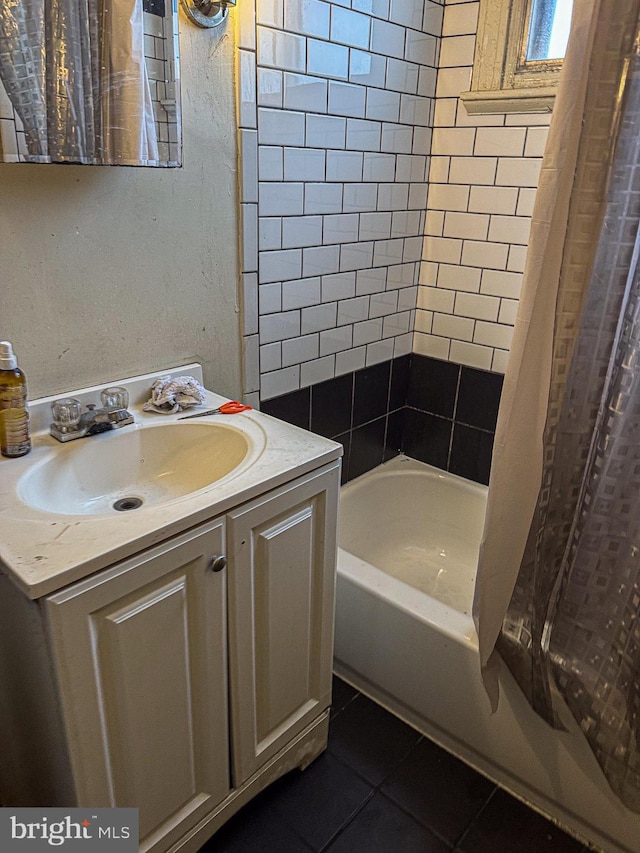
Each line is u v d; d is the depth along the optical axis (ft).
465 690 4.83
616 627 4.19
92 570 2.83
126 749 3.33
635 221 3.60
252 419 4.42
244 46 4.49
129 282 4.33
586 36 3.27
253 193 4.94
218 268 4.91
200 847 4.13
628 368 3.78
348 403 6.84
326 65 5.19
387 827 4.52
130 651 3.15
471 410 7.22
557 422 4.15
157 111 3.86
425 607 5.01
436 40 6.27
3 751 3.90
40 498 3.56
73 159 3.54
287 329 5.74
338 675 5.89
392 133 6.14
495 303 6.71
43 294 3.90
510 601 4.57
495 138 6.21
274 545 3.82
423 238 7.10
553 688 4.35
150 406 4.48
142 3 3.59
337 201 5.78
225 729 3.96
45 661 2.91
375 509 7.50
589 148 3.50
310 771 4.93
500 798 4.76
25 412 3.68
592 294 3.81
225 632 3.69
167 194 4.37
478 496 7.27
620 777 4.10
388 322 7.02
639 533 3.98
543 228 3.61
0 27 3.13
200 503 3.30
